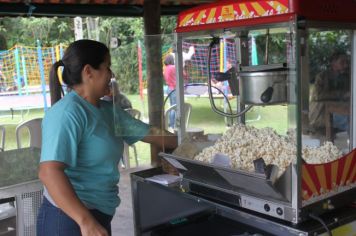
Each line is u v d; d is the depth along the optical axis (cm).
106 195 155
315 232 116
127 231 281
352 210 130
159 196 188
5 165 214
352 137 140
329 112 131
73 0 398
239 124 166
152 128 172
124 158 415
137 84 168
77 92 147
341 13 126
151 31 356
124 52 164
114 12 407
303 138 128
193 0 416
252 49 162
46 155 135
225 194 141
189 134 173
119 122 161
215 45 165
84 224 132
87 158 146
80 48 142
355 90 137
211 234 173
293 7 115
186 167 152
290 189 119
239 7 130
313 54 124
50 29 1201
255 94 138
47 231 147
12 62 956
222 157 142
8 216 189
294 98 116
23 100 857
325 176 125
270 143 143
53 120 138
